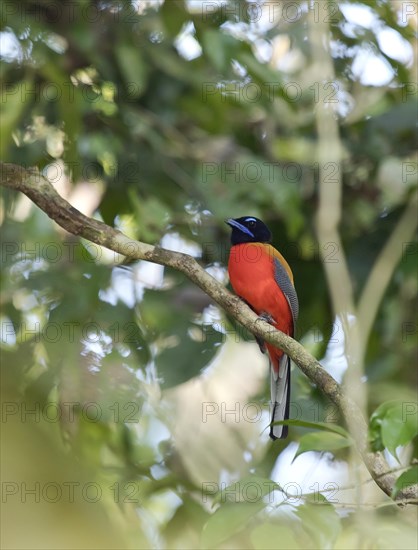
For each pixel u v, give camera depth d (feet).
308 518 18.01
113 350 36.27
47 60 35.55
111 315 37.86
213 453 44.01
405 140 42.57
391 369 41.88
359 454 23.11
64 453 12.32
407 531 19.06
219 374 50.01
